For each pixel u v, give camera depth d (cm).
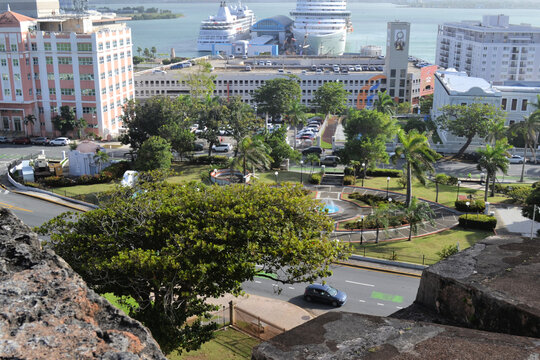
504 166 6656
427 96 15488
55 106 11550
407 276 4678
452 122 10112
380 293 4331
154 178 3700
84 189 7562
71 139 11431
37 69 11344
